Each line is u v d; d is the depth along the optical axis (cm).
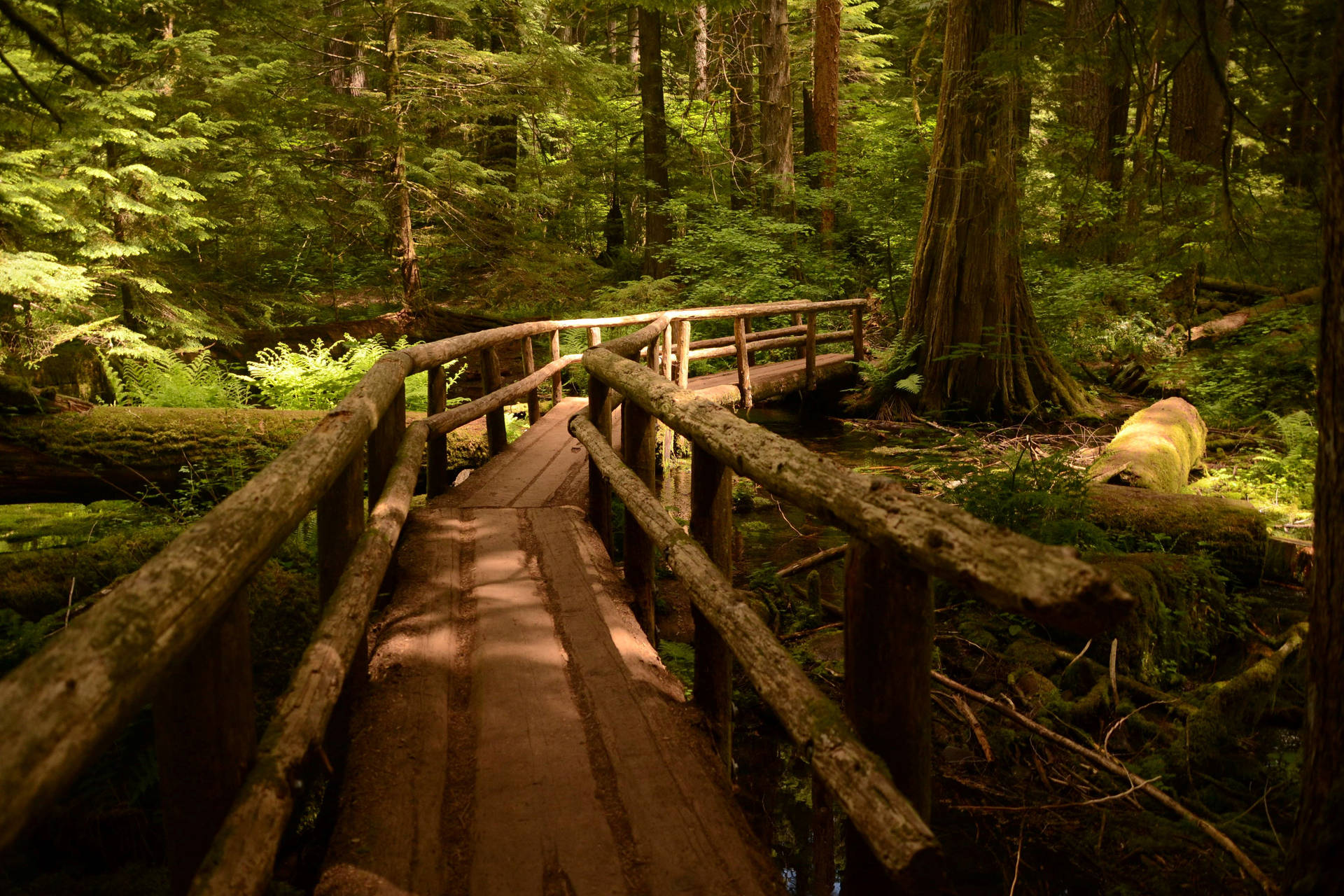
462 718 316
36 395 693
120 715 127
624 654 366
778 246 1708
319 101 1399
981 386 1236
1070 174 818
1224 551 634
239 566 179
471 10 1878
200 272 1272
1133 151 672
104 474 701
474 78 1559
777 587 618
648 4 1548
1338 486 235
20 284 781
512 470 686
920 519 181
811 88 2369
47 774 108
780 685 230
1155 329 1436
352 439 315
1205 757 430
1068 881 349
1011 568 152
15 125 600
